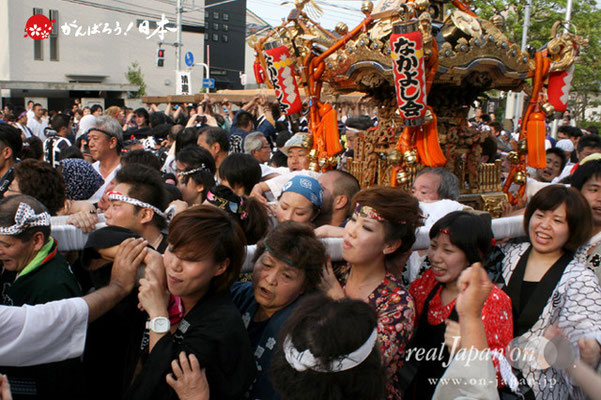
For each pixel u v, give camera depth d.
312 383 1.43
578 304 2.34
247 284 2.33
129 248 2.04
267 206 3.33
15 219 2.05
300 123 7.55
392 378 2.03
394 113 4.03
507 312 2.15
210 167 3.77
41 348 1.88
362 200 2.20
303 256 1.99
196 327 1.86
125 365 2.16
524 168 4.25
